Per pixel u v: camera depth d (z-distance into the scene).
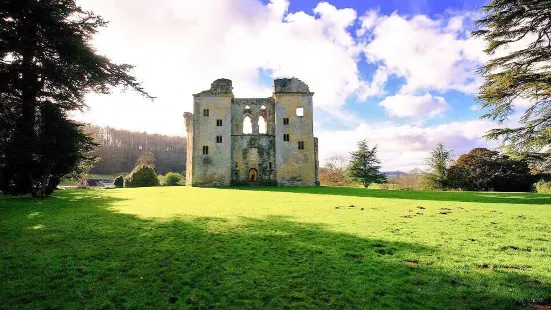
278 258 6.81
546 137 18.84
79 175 21.69
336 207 14.75
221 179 38.03
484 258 6.78
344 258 6.83
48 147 16.72
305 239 8.32
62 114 17.80
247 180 38.94
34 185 18.25
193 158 38.19
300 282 5.63
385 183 54.41
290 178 38.38
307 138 39.19
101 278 5.69
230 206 14.97
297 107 39.69
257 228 9.58
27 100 15.16
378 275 5.91
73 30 13.34
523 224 10.23
